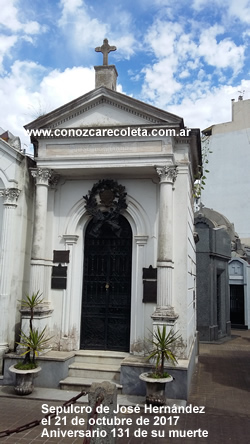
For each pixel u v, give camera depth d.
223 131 32.78
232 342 18.64
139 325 9.80
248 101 32.16
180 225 9.79
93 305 10.56
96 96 10.20
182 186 9.95
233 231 27.12
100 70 11.20
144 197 10.39
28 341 8.98
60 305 10.30
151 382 7.79
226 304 20.44
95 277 10.70
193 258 13.63
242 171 31.59
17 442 6.28
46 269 10.40
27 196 10.88
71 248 10.51
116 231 10.31
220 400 8.76
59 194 10.88
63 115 10.34
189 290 10.73
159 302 9.12
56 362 9.15
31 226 11.06
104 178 10.63
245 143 31.73
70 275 10.39
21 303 10.28
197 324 18.33
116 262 10.64
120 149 9.93
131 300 10.06
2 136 11.58
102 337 10.36
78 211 10.69
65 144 10.27
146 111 9.89
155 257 10.02
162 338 8.15
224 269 20.48
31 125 10.41
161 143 9.74
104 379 9.18
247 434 6.81
